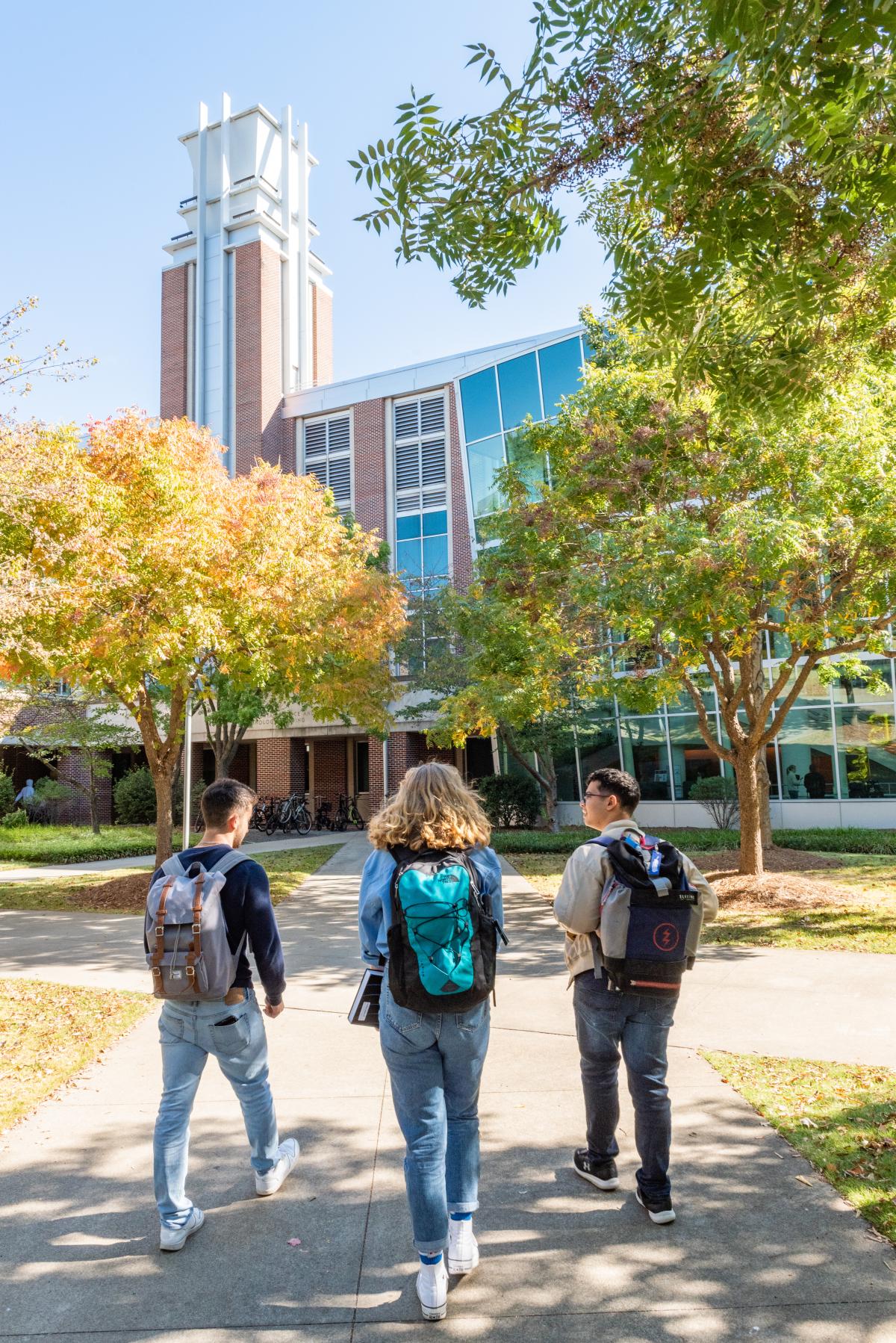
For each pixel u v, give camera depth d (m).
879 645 10.59
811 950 8.23
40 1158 3.91
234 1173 3.75
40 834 25.77
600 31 4.73
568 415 11.80
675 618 9.52
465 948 2.87
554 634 12.35
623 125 4.88
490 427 25.48
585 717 23.23
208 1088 4.77
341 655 14.80
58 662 10.35
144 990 7.16
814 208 4.95
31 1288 2.92
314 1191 3.59
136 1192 3.60
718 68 4.31
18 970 8.09
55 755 29.47
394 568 29.38
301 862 17.41
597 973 3.42
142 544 10.30
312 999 6.75
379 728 16.56
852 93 4.12
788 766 22.27
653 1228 3.25
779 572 9.37
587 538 11.27
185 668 10.95
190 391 34.22
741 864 12.10
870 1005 6.29
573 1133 4.11
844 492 9.23
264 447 32.03
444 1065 2.98
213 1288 2.92
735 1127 4.12
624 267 5.35
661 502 10.60
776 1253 3.06
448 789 3.06
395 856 2.99
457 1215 3.01
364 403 30.72
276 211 35.31
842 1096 4.49
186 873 3.33
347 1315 2.77
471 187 5.23
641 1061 3.33
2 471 8.11
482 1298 2.84
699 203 4.95
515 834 20.72
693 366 5.71
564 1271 2.98
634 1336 2.63
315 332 36.78
